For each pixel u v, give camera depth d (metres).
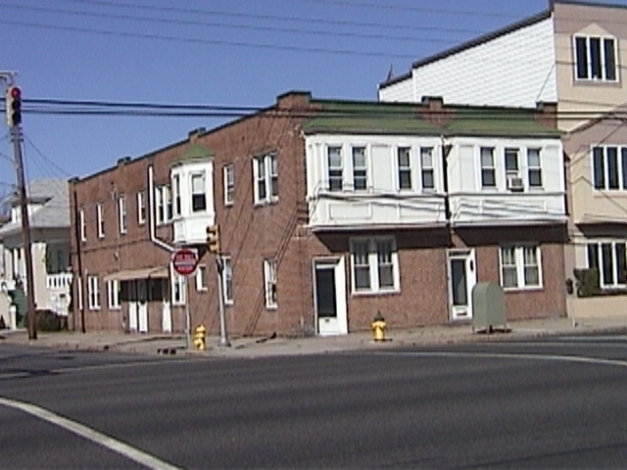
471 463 10.54
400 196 36.72
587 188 41.16
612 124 42.00
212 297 41.19
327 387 17.72
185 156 41.31
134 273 47.84
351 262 36.50
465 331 35.41
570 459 10.55
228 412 14.96
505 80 44.53
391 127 36.62
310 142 35.66
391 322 36.97
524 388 16.27
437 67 48.75
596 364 19.78
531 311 39.47
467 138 37.91
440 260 37.94
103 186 52.34
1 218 87.62
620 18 42.91
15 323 66.62
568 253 40.59
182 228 41.41
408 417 13.65
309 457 11.18
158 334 45.38
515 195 38.72
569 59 41.91
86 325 55.28
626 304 41.00
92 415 15.47
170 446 12.27
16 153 46.69
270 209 37.16
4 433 13.98
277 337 36.59
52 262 65.88
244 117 38.66
